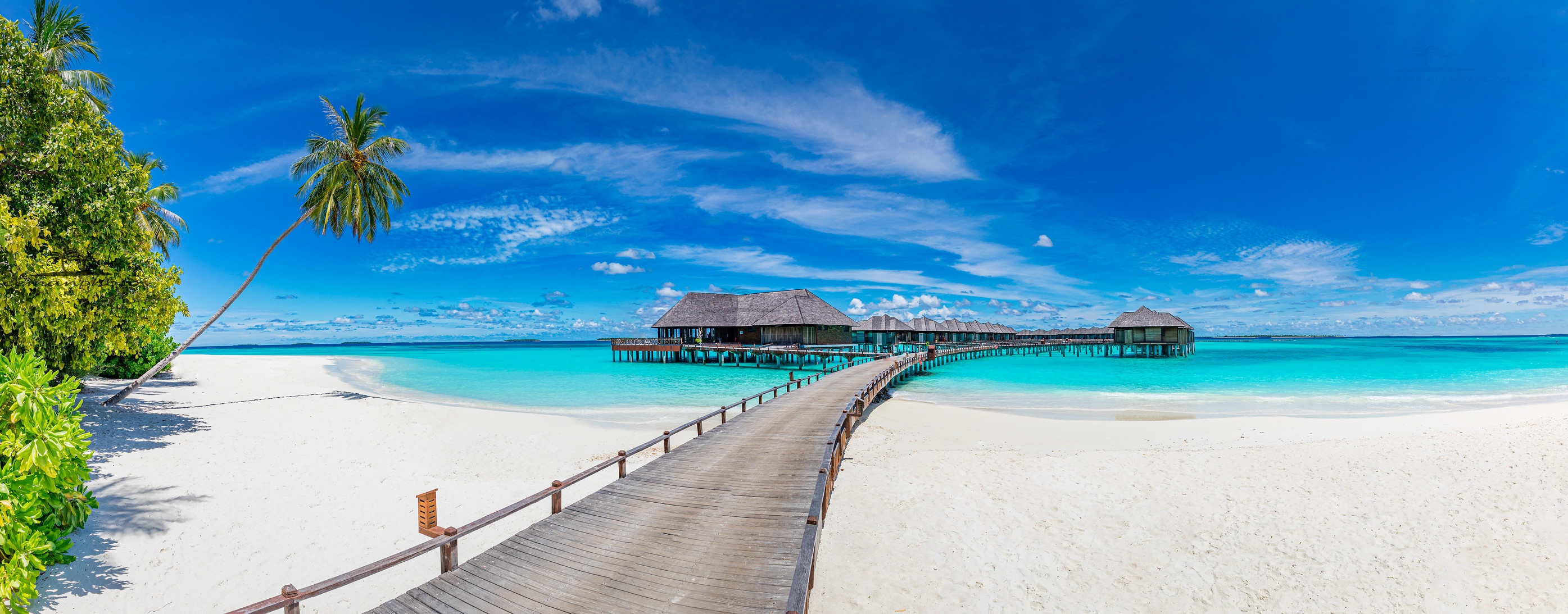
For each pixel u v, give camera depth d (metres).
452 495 10.87
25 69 12.23
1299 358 63.41
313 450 13.99
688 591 6.04
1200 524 9.09
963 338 85.06
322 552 8.22
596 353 97.19
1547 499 9.23
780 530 7.62
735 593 6.01
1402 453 12.61
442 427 17.66
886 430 17.47
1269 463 12.37
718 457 11.40
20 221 10.78
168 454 12.72
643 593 6.00
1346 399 25.80
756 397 18.14
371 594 7.04
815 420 15.60
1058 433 17.20
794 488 9.41
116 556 7.66
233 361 58.19
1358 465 11.91
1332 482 10.83
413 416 19.58
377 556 8.12
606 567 6.54
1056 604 6.90
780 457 11.41
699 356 59.28
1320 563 7.66
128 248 14.05
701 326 53.97
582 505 8.54
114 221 12.94
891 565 7.93
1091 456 13.47
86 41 21.28
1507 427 15.16
